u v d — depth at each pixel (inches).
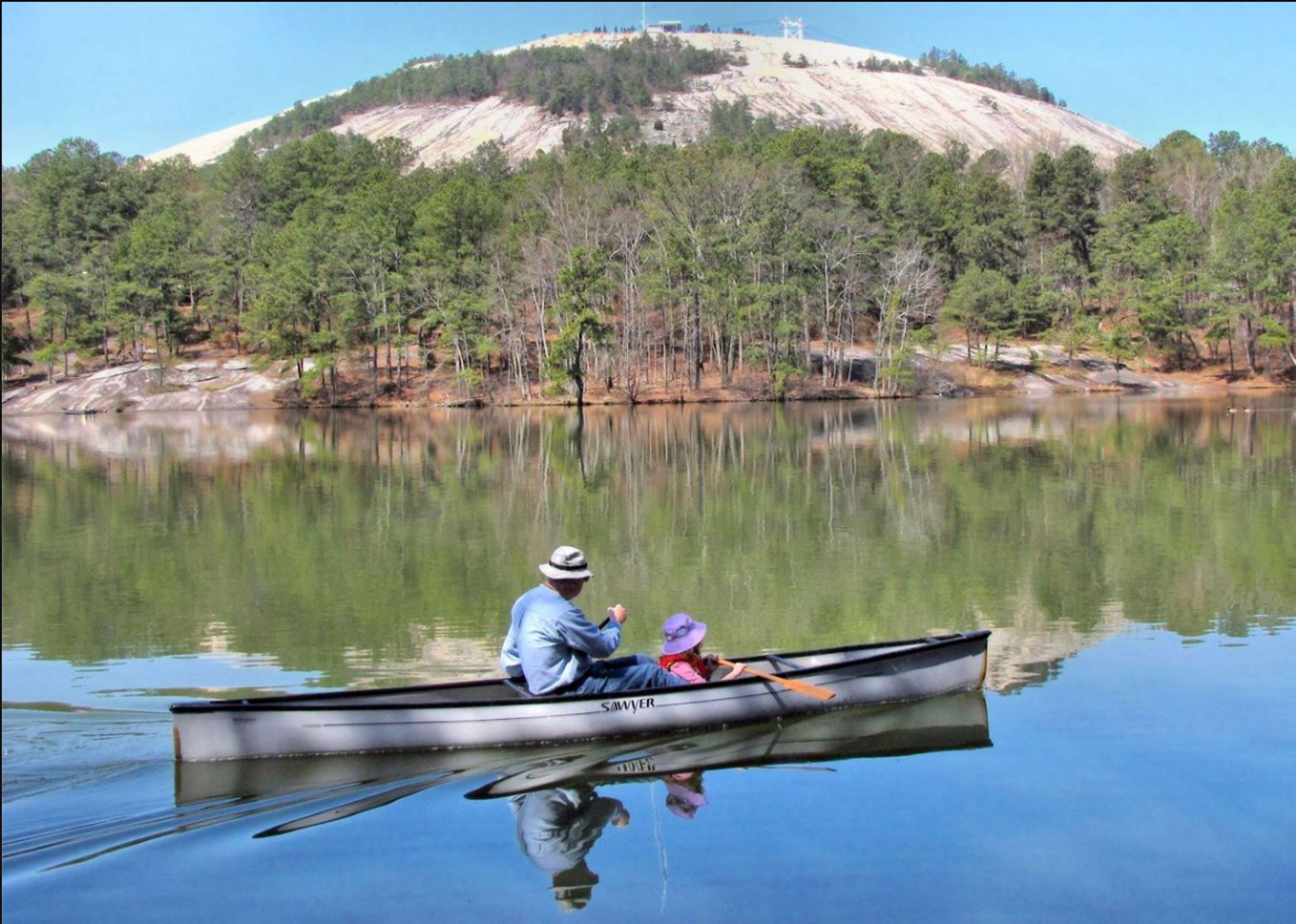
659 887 284.2
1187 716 406.9
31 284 3371.1
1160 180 4175.7
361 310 3115.2
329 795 340.5
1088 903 274.1
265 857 301.6
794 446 1583.4
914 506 959.6
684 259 2992.1
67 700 448.1
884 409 2501.2
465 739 367.9
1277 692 434.0
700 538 816.9
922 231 3777.1
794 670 424.2
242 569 723.4
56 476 1306.6
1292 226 3383.4
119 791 340.5
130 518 948.0
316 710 360.8
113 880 289.1
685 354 3110.2
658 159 4200.3
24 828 317.7
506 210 3602.4
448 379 3157.0
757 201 3102.9
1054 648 507.8
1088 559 718.5
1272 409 2298.2
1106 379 3154.5
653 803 334.6
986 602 605.6
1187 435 1637.6
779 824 319.6
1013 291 3351.4
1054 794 338.0
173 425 2367.1
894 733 391.5
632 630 556.7
